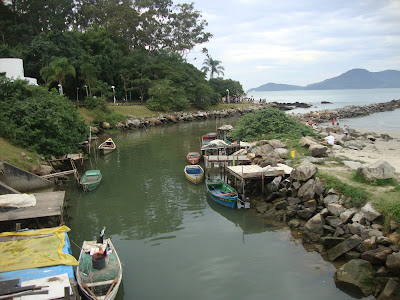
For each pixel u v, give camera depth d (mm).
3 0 71188
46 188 24922
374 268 13914
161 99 78438
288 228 19125
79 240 18203
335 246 15820
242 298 12922
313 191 20469
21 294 10328
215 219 20766
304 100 168375
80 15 89438
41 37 62281
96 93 73188
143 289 13617
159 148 44031
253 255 16156
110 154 40625
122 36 90125
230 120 80500
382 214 16234
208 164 30859
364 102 132250
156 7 96375
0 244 14031
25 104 31375
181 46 100625
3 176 23359
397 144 37656
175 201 24125
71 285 11367
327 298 12820
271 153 28516
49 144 31281
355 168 23094
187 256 16219
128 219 20984
